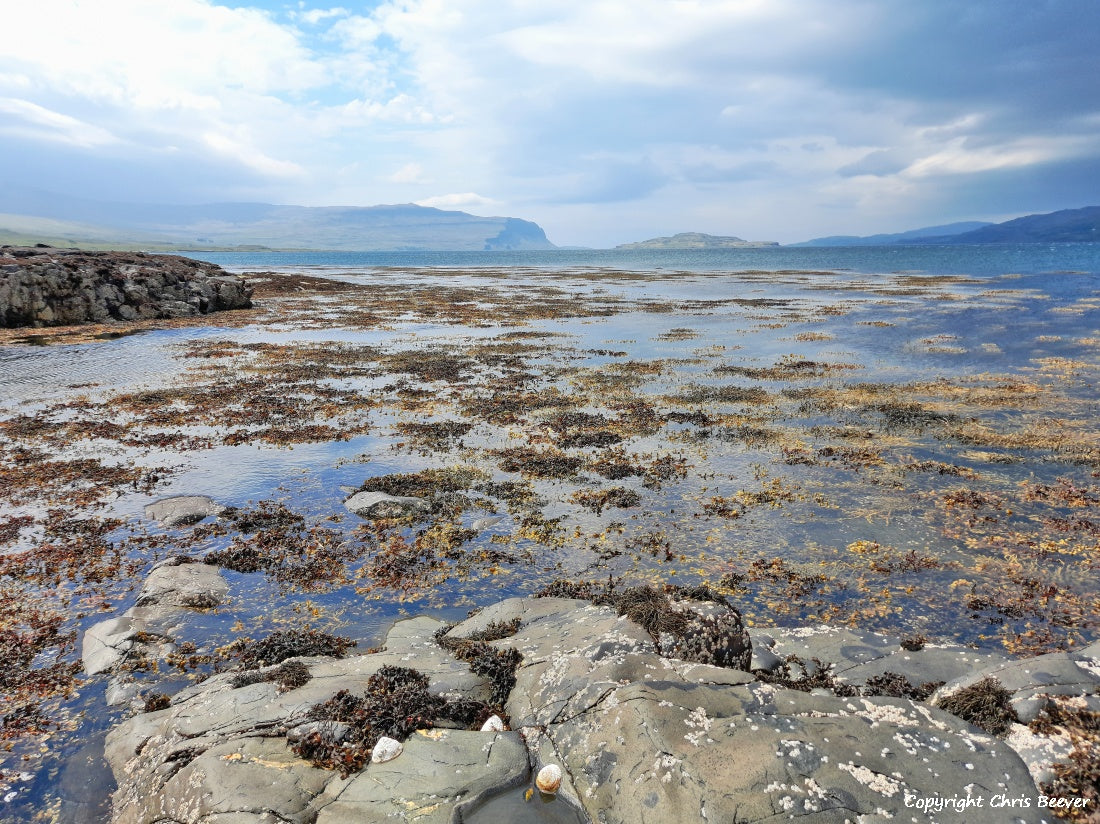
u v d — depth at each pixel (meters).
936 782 4.98
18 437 18.09
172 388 23.97
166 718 6.81
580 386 24.00
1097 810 4.70
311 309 49.97
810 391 22.50
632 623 7.59
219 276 50.47
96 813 5.92
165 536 12.09
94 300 39.97
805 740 5.38
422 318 44.56
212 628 9.18
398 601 9.95
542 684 6.76
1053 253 172.25
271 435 18.17
